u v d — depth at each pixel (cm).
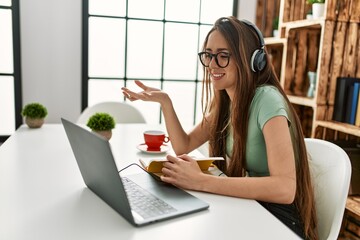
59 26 251
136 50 279
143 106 291
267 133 101
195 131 144
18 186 94
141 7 274
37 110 173
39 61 251
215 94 134
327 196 108
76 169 111
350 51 202
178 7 283
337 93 202
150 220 74
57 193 90
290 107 113
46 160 119
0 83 254
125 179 98
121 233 69
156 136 138
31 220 74
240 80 112
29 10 243
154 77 288
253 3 295
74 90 263
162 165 102
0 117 258
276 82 120
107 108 216
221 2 293
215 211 82
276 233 72
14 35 243
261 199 92
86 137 75
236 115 114
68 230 70
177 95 297
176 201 84
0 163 115
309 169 112
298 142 111
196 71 299
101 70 273
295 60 243
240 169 118
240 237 70
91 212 79
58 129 173
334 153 112
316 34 243
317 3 209
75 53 258
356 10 198
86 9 255
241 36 110
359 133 172
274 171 95
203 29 293
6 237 66
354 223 191
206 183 93
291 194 92
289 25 235
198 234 70
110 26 268
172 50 288
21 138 152
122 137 163
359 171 187
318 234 109
